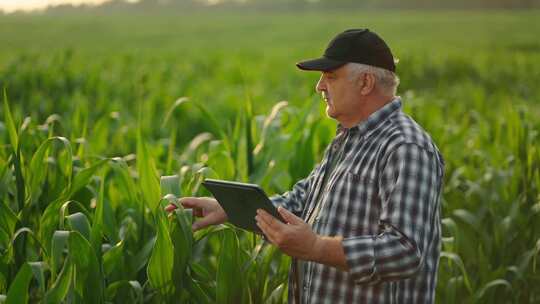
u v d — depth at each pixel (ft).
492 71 87.40
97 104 35.01
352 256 7.85
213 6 464.24
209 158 13.51
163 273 9.78
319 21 273.75
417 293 8.68
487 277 14.26
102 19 288.71
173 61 88.99
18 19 279.08
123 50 118.32
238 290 10.02
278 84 61.52
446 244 13.24
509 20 268.00
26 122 14.21
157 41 187.83
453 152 21.80
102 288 9.65
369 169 8.41
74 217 9.78
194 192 11.57
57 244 9.00
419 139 8.25
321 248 7.97
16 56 73.82
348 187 8.53
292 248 8.04
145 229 11.53
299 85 62.54
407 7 410.93
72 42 176.65
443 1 398.42
